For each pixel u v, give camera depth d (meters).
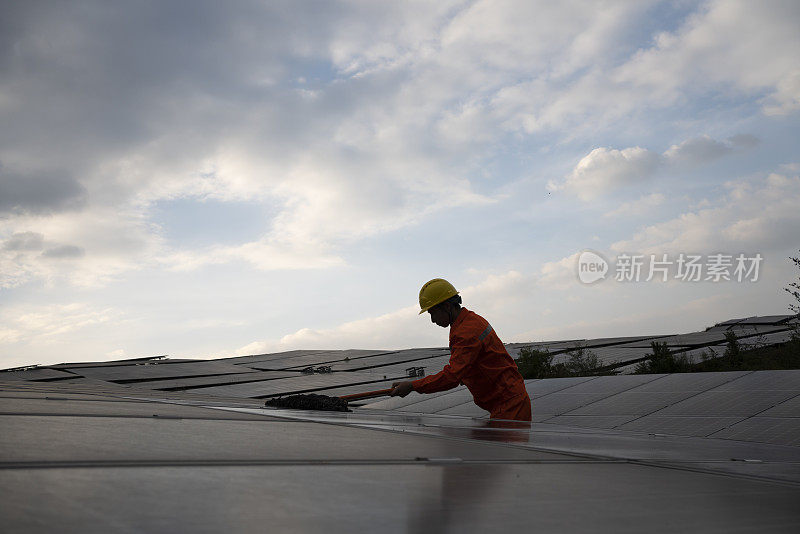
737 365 14.52
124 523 1.19
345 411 5.55
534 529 1.33
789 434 5.43
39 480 1.51
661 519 1.50
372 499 1.54
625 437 4.33
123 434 2.52
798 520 1.56
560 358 22.28
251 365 32.38
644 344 24.38
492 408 6.01
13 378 25.12
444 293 6.04
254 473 1.80
